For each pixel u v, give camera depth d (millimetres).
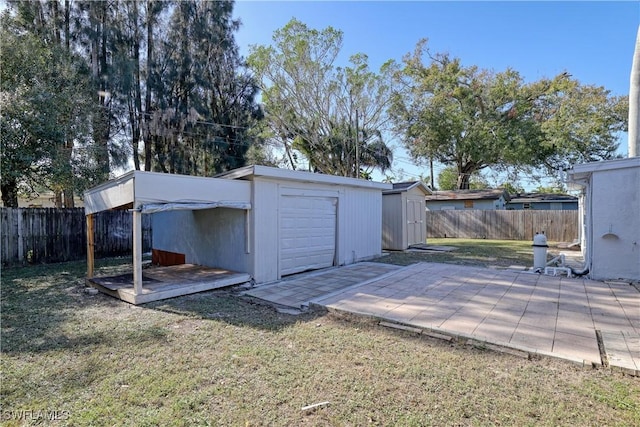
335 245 8219
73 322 4184
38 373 2881
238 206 6035
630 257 6227
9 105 8086
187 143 15664
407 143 23922
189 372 2875
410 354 3215
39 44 9648
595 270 6488
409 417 2232
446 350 3309
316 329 3908
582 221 10773
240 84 18312
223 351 3301
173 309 4719
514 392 2533
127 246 10609
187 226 7777
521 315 4238
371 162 21953
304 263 7395
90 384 2693
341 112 21234
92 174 10000
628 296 5148
